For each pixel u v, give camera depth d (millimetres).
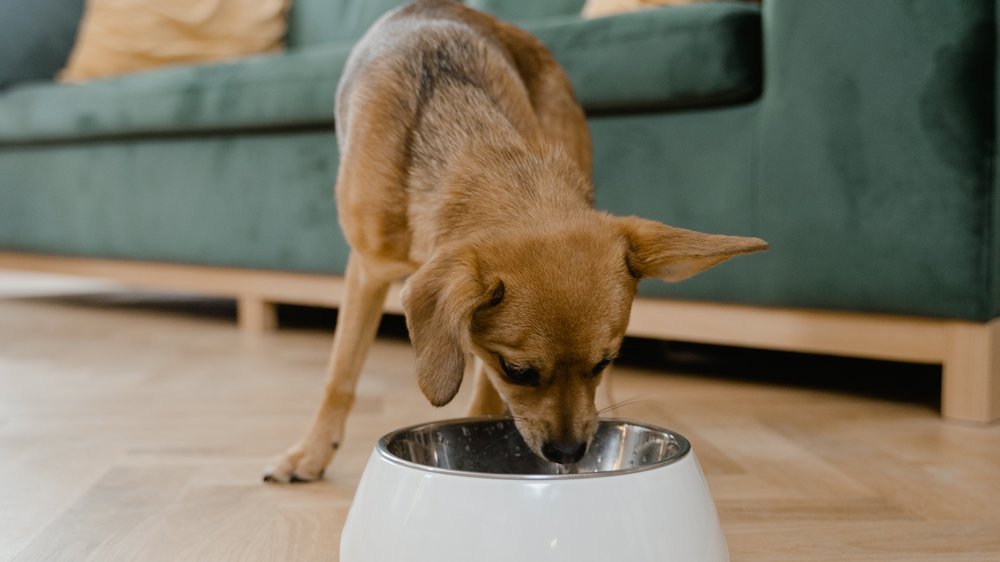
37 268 4141
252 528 1414
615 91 2383
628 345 3127
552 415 1399
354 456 1812
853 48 2082
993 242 1985
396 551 1092
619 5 2859
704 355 2951
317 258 3131
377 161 1641
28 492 1588
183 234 3508
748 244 1329
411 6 1985
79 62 4055
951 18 1960
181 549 1329
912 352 2139
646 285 2494
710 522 1128
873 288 2125
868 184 2100
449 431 1458
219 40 4141
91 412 2184
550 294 1353
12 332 3531
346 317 1726
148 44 4031
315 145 3068
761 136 2242
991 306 2000
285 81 2990
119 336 3420
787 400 2299
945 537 1350
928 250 2039
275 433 1978
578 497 1052
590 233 1419
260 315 3475
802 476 1650
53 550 1330
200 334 3455
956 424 2045
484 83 1745
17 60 4055
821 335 2268
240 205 3312
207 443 1901
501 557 1043
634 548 1049
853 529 1384
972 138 1966
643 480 1080
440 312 1272
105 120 3543
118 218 3705
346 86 1849
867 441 1896
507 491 1056
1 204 4121
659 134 2398
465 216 1507
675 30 2275
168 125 3354
